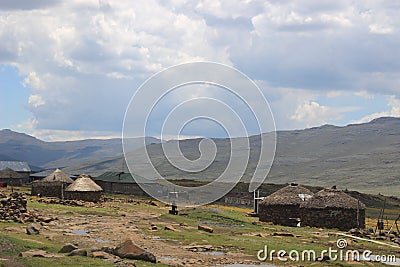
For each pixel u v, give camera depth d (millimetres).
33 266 23250
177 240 37625
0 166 148375
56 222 44688
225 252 33344
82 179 76062
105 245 32000
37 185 79188
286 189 59938
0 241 28500
